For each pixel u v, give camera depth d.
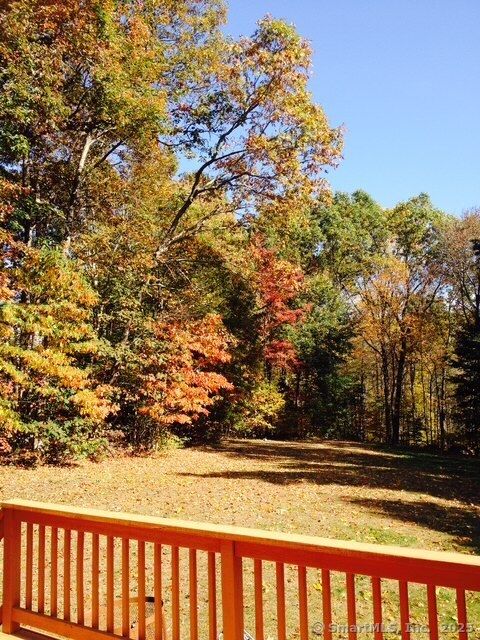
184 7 16.55
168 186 19.11
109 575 3.33
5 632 3.64
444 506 10.18
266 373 26.83
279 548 2.75
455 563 2.27
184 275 18.80
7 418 10.96
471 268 27.80
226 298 22.58
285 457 17.59
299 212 17.81
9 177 13.03
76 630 3.41
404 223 34.59
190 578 3.05
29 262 11.37
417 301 31.55
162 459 15.08
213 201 19.31
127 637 3.23
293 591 5.43
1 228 11.64
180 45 16.86
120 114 12.74
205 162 17.62
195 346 15.80
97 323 14.73
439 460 19.69
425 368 35.12
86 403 12.05
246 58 15.91
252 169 17.28
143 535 3.22
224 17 17.48
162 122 14.21
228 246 20.39
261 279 22.72
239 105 16.77
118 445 15.99
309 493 10.63
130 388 15.31
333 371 31.30
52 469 11.72
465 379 23.97
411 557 2.37
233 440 23.08
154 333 15.69
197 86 16.95
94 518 3.36
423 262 32.97
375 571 2.50
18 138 11.60
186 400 15.45
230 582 2.85
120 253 15.26
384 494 11.09
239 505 9.08
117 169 17.42
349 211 36.94
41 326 11.09
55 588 3.56
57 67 11.81
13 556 3.75
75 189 14.48
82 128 14.36
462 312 31.06
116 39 12.73
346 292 36.41
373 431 34.81
